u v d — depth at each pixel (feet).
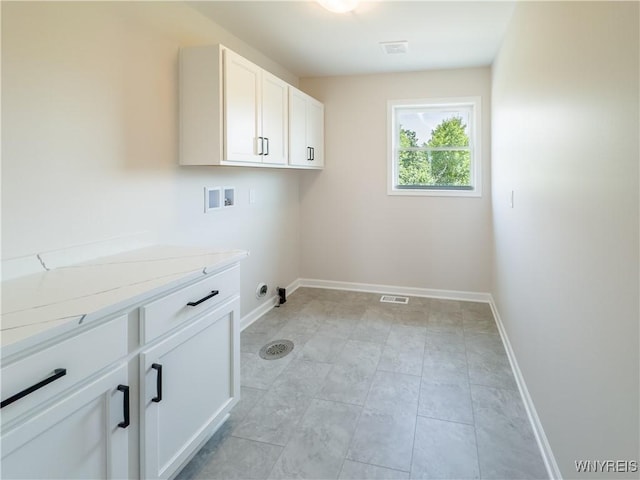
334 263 14.73
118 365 4.11
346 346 9.73
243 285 10.94
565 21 5.07
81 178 5.91
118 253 6.48
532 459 5.81
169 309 4.81
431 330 10.75
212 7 8.31
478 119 12.84
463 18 8.87
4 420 3.02
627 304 3.33
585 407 4.31
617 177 3.53
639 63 3.11
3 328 3.28
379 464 5.72
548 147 5.85
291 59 11.86
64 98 5.63
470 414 6.90
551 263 5.68
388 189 13.87
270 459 5.82
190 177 8.41
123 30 6.60
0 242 4.87
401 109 13.79
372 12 8.59
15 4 4.98
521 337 7.80
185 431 5.23
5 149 4.91
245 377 8.21
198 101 7.73
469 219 13.28
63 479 3.55
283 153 10.39
